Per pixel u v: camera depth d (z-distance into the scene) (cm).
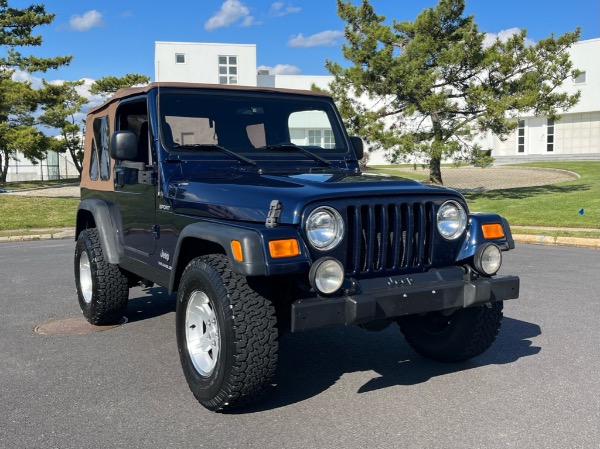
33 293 746
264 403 389
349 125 1938
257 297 353
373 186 375
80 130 4147
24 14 2727
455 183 2512
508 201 1736
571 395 393
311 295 354
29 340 541
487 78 1978
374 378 433
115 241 538
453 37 1902
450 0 1856
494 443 327
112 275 559
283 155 479
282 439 337
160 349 511
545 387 408
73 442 337
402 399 392
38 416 373
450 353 447
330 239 354
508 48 1873
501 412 368
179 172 441
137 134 500
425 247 391
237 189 383
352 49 1927
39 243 1311
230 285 354
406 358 477
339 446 327
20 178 4628
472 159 1898
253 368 348
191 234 377
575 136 3444
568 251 1037
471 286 378
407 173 3069
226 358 350
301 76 4131
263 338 349
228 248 339
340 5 1916
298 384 423
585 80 3281
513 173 2889
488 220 404
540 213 1469
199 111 467
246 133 480
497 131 1861
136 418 369
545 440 330
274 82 4091
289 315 369
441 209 392
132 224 503
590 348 492
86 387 423
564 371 439
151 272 468
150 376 444
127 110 521
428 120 2822
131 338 544
